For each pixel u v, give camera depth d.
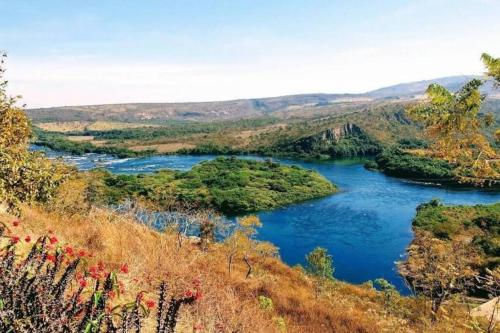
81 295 4.14
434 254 21.45
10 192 6.91
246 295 11.90
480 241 41.78
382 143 168.75
